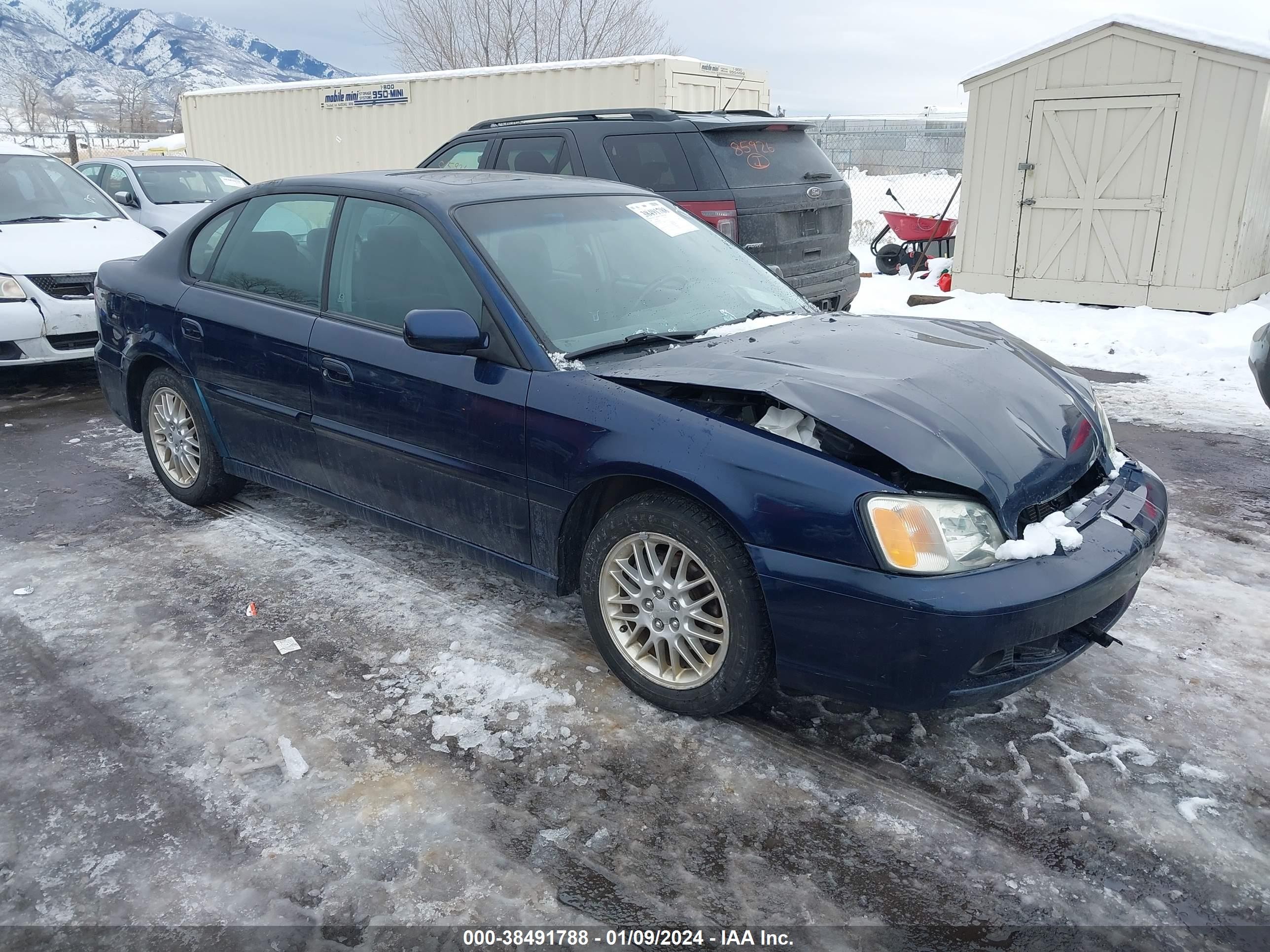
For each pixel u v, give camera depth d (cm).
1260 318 890
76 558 419
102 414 660
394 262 358
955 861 240
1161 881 233
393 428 352
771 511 262
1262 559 417
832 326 362
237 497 494
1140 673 327
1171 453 563
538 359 313
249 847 243
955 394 291
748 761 279
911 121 2012
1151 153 929
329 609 373
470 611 371
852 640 256
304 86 1455
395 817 254
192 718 300
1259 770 275
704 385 285
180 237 458
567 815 256
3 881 232
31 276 659
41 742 287
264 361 397
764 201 701
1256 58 857
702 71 1145
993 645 248
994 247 1049
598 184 414
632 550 303
